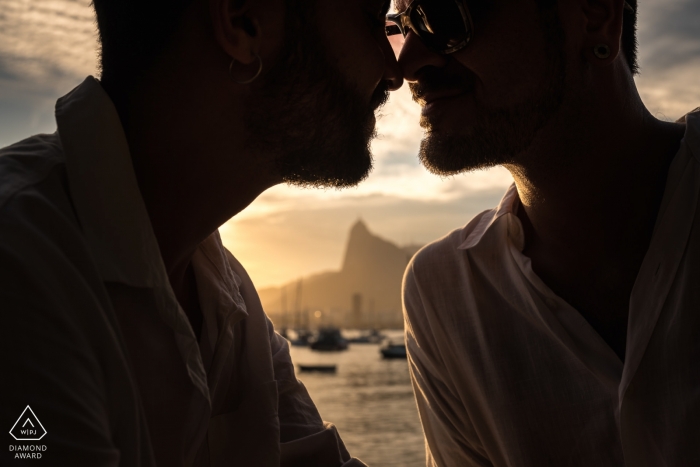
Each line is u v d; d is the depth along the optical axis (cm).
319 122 140
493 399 207
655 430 176
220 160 134
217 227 143
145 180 129
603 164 199
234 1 130
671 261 180
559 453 198
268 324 182
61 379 88
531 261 207
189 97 129
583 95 195
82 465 87
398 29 203
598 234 202
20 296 88
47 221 100
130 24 126
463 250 221
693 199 181
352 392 4862
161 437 121
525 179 205
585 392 195
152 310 120
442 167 202
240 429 152
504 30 188
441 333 222
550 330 196
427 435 239
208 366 146
